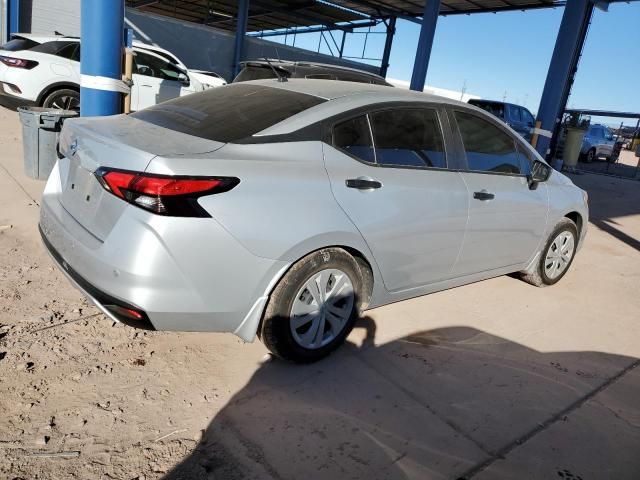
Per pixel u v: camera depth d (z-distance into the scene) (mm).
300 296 2787
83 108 5215
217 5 21875
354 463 2305
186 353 2986
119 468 2129
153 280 2289
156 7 24719
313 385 2828
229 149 2551
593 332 3969
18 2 14109
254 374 2863
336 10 19953
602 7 11977
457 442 2521
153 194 2246
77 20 15312
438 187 3316
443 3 16094
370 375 2990
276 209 2531
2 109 10836
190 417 2473
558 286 4895
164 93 10133
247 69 9039
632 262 6105
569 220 4672
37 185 5641
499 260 4074
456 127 3551
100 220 2445
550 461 2465
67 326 3098
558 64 10508
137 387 2641
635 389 3207
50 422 2326
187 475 2129
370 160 3008
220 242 2379
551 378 3215
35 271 3730
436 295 4273
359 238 2883
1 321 3049
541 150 11055
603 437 2693
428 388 2939
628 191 13047
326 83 3445
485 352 3438
